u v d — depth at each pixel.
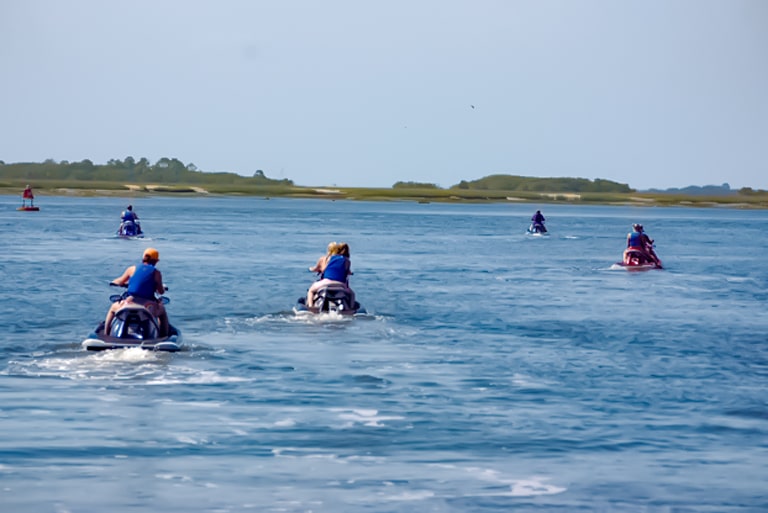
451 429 31.19
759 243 189.50
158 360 42.56
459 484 25.38
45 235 158.75
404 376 40.41
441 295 75.12
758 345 51.25
